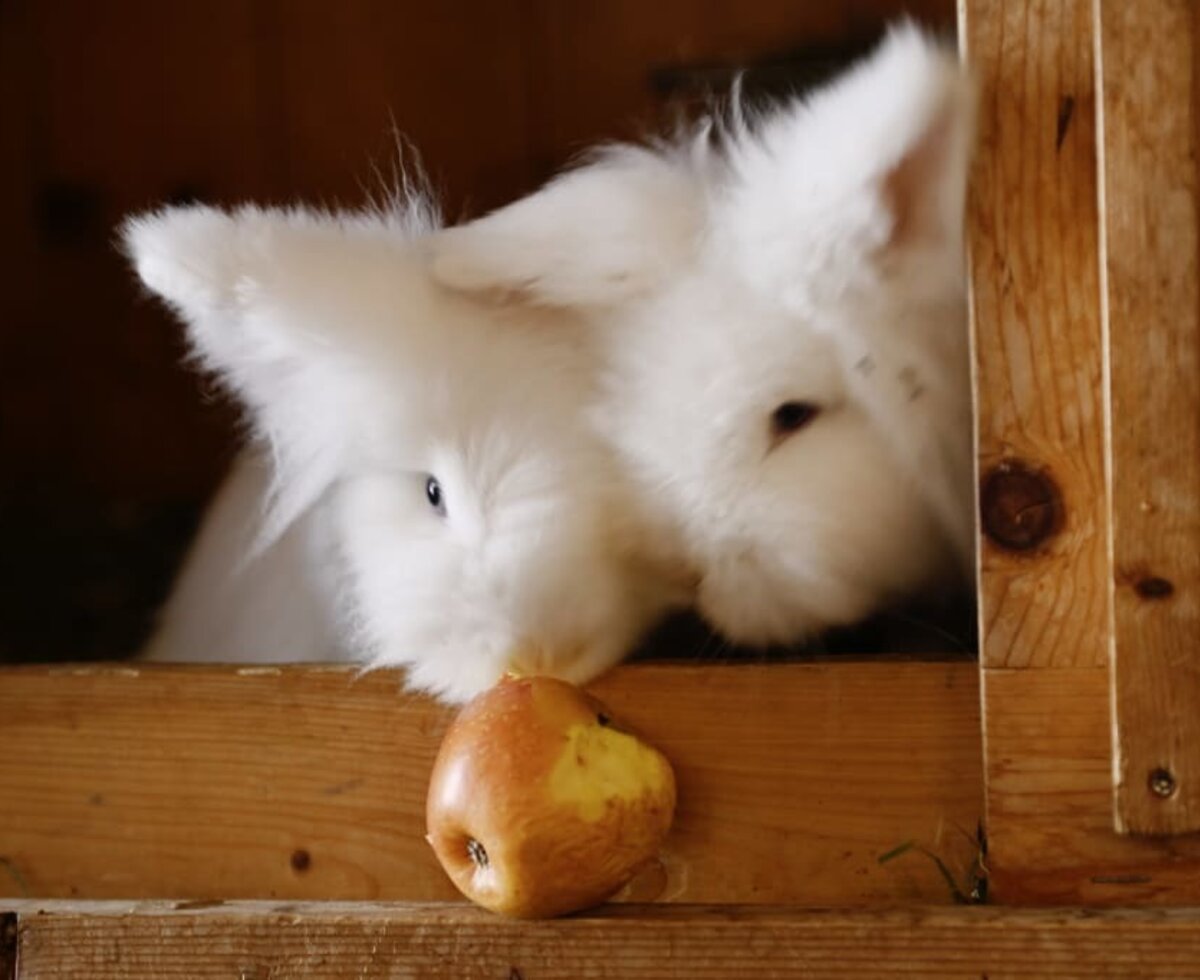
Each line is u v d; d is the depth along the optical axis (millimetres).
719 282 832
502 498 829
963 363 828
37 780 851
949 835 798
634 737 795
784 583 838
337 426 889
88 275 1354
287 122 1319
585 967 784
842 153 779
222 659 1054
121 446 1370
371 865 830
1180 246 757
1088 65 763
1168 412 760
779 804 806
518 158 1305
